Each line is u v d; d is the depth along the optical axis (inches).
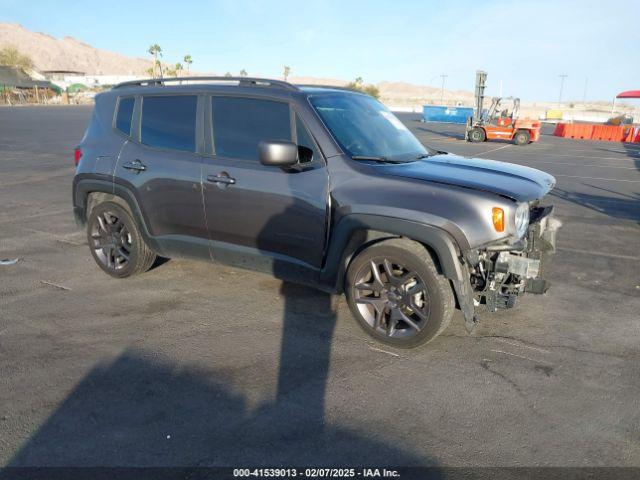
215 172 163.2
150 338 150.6
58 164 530.0
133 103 187.3
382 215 136.1
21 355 139.4
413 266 137.8
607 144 1083.3
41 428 108.8
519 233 134.1
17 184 414.6
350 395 123.0
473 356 143.3
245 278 200.7
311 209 148.1
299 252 155.1
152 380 128.1
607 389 128.2
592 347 150.3
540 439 108.1
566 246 260.8
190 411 115.6
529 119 997.2
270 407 117.6
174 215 175.6
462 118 1804.9
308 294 184.9
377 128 169.5
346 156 146.9
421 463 100.3
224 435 107.6
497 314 171.5
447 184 136.9
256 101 160.6
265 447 104.0
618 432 111.0
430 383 129.0
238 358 139.8
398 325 151.4
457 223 128.6
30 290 186.9
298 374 132.1
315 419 113.4
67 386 124.7
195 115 171.0
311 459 100.9
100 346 145.3
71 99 3174.2
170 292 185.9
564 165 657.0
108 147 189.2
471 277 144.5
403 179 139.7
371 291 152.9
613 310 177.8
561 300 185.9
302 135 151.9
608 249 256.1
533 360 141.8
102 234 198.8
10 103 2664.9
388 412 116.5
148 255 194.4
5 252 233.0
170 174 172.4
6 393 121.3
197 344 147.3
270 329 157.5
